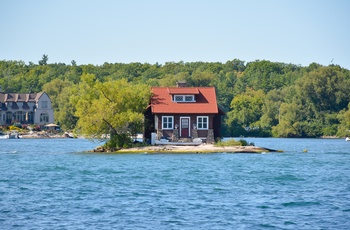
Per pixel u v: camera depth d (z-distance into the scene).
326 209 108.50
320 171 167.50
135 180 145.75
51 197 119.75
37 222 97.50
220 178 149.88
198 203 113.50
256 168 173.62
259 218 101.06
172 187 133.75
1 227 94.06
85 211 105.88
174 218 100.75
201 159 199.25
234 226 95.62
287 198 119.62
